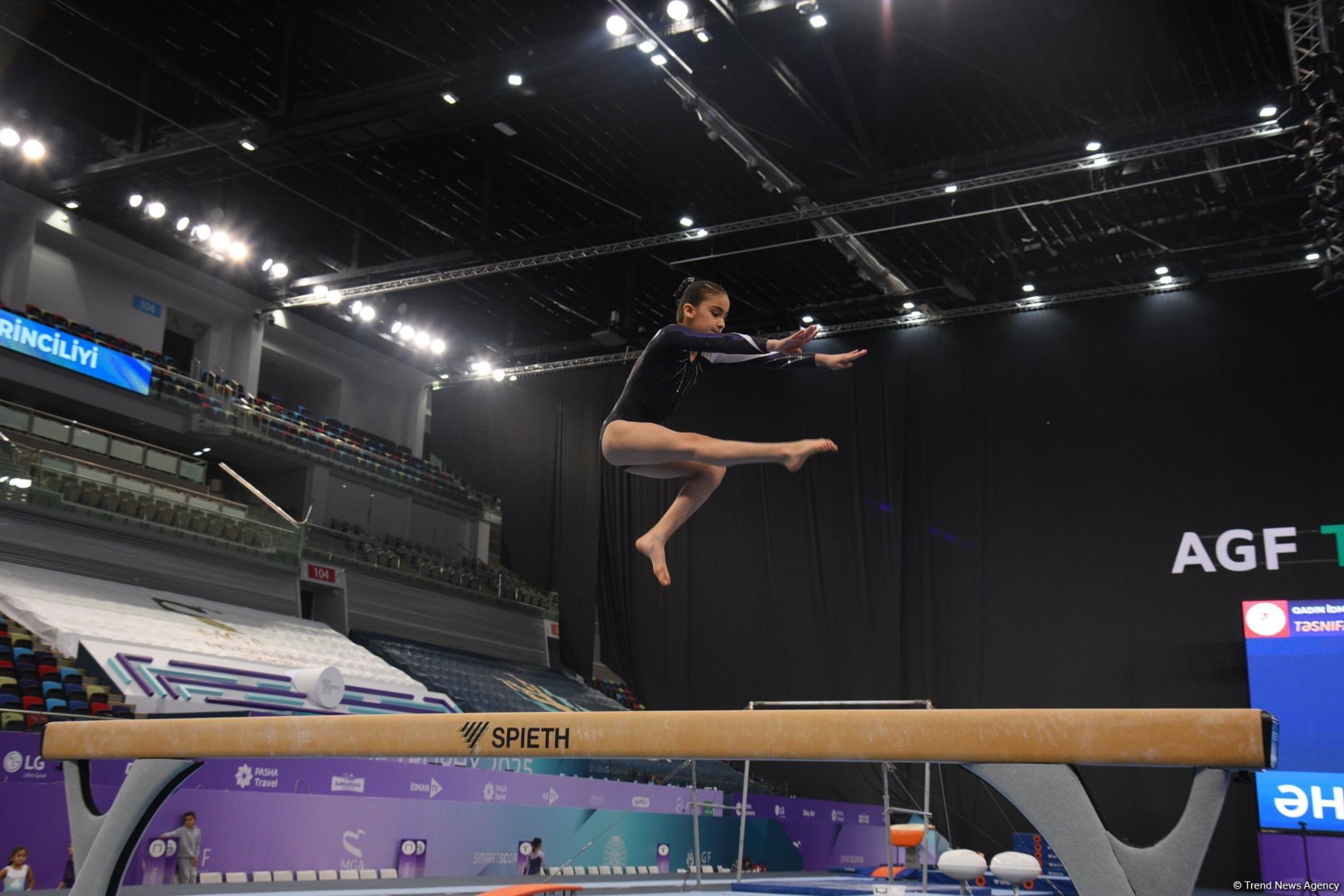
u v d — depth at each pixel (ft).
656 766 57.11
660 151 52.44
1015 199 53.93
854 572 62.28
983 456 61.36
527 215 59.00
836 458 64.08
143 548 49.32
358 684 48.98
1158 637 55.98
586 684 67.72
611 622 67.92
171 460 56.03
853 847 56.34
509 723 9.03
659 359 10.26
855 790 60.95
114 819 10.52
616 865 43.73
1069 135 49.70
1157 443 58.08
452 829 37.63
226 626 49.24
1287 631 50.39
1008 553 59.77
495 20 44.37
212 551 52.60
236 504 54.34
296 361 68.95
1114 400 59.41
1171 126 44.06
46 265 55.36
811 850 53.57
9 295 53.06
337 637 56.08
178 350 62.69
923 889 21.54
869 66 45.03
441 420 76.38
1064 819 7.59
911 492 62.39
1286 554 54.24
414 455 75.05
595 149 52.54
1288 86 39.40
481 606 66.13
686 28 40.34
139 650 41.50
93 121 51.47
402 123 46.60
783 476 65.10
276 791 32.48
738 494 66.03
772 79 46.01
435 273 58.18
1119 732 7.46
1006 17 41.60
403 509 68.54
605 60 42.24
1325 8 36.14
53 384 50.70
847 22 40.29
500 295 67.10
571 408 71.77
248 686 43.62
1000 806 56.54
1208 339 58.13
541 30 44.78
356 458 65.87
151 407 55.57
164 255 60.23
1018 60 44.45
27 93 48.85
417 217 58.23
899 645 60.29
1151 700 55.36
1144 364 59.21
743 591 64.69
